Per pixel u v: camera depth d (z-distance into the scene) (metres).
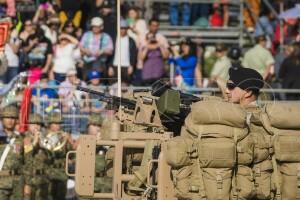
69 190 29.77
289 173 19.38
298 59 36.69
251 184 19.14
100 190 26.89
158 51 36.56
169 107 21.53
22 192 27.31
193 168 19.05
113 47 36.50
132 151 21.66
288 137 19.36
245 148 19.02
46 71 36.06
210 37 42.09
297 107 19.62
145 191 20.34
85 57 36.28
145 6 42.38
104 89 30.97
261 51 37.03
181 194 19.09
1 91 29.75
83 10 38.94
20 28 37.00
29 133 27.66
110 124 22.55
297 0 44.06
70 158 28.41
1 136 28.66
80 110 30.19
